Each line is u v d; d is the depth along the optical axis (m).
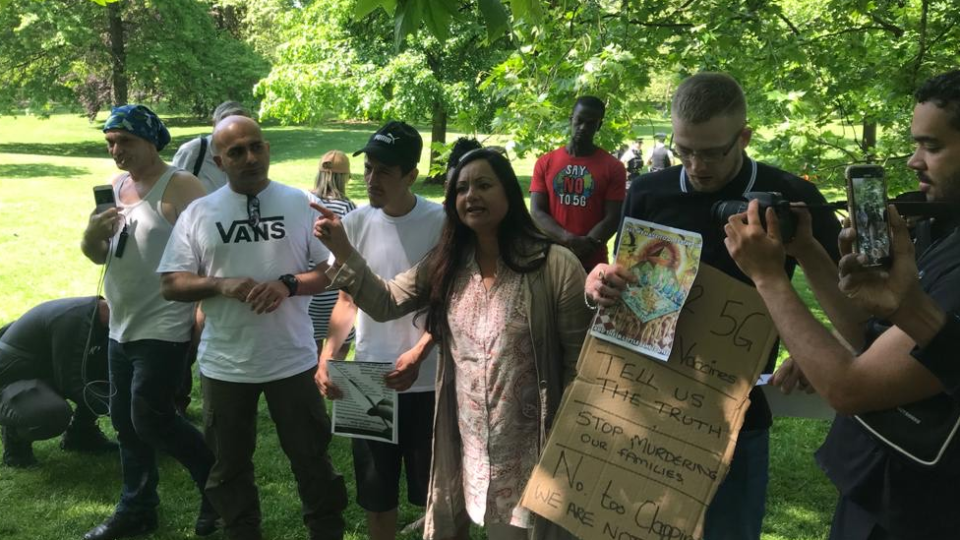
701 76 2.47
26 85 29.02
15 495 4.69
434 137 19.45
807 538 4.16
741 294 2.42
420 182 20.70
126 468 4.24
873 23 6.64
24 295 8.99
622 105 5.65
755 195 2.02
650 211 2.71
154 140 4.13
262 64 30.89
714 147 2.44
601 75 5.19
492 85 6.12
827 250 2.54
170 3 28.44
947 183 1.84
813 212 2.52
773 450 5.20
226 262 3.61
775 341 2.49
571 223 5.21
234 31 41.62
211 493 3.73
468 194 2.77
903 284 1.63
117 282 4.00
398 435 3.51
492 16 2.51
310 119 19.09
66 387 4.86
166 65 28.88
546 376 2.80
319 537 3.80
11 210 15.02
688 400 2.45
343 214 5.35
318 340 5.20
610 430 2.49
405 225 3.48
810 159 5.52
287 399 3.68
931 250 1.92
